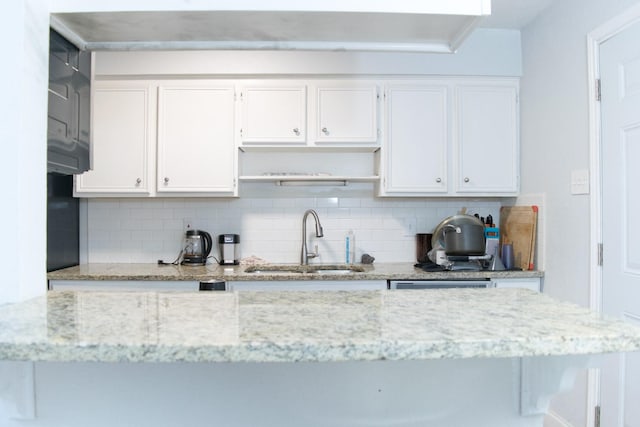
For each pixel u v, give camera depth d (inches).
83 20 40.3
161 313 31.6
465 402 38.5
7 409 36.6
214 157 109.1
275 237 121.6
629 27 73.3
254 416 37.5
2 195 34.7
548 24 99.3
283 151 118.0
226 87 109.1
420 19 40.4
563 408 90.5
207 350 24.4
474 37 111.0
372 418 38.0
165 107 108.8
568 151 91.3
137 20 40.4
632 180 72.9
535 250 104.6
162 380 37.1
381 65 109.1
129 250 119.9
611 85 78.1
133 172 108.8
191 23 41.3
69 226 113.8
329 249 121.6
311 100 110.0
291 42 45.9
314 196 121.8
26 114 35.4
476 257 103.9
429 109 111.0
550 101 98.5
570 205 90.5
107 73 106.8
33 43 36.1
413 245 122.6
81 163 48.2
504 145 112.2
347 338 25.3
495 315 31.2
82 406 37.0
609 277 78.4
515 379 38.7
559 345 25.5
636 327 27.7
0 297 35.0
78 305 34.2
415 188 111.0
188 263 116.0
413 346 24.7
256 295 39.4
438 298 38.0
